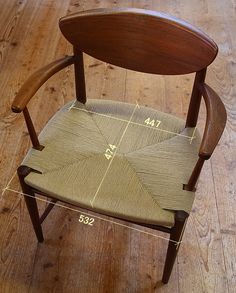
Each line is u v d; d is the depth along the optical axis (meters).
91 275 1.25
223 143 1.65
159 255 1.30
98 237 1.35
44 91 1.87
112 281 1.24
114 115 1.15
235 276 1.25
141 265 1.28
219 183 1.51
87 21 0.98
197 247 1.32
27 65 2.02
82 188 0.96
